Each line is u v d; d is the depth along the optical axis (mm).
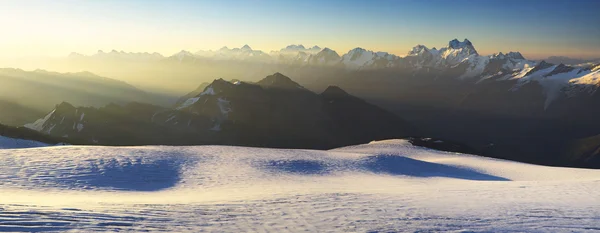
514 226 15156
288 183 35594
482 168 64125
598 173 60312
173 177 37094
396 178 44594
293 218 16031
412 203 20266
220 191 29469
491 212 17797
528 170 63500
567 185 28609
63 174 33531
